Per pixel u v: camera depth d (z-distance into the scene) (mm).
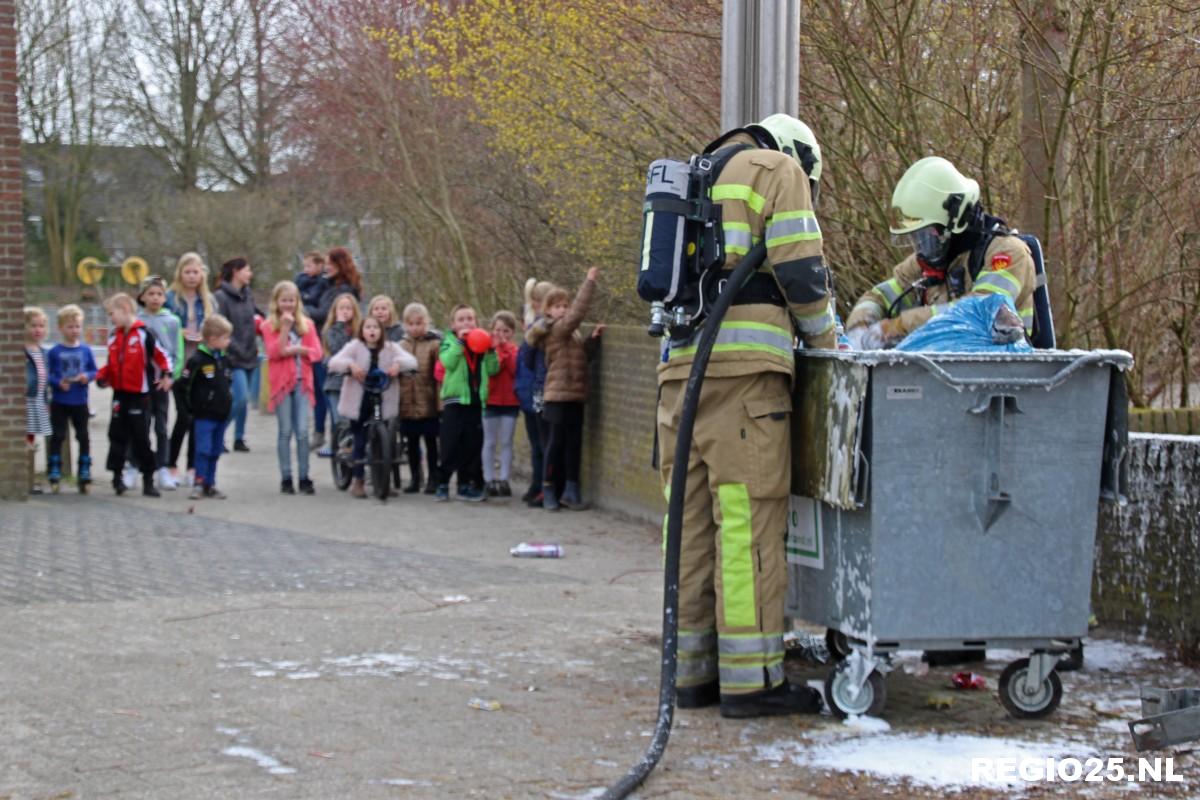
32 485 13789
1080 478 5668
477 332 13656
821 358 5766
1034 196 9383
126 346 13398
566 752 5434
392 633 7520
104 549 10219
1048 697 5895
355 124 23422
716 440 5766
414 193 21750
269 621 7758
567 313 12805
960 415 5559
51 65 39156
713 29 11367
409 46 17719
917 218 6418
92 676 6492
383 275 26250
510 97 14570
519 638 7457
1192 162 9688
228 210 34094
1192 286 10484
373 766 5215
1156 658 6938
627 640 7449
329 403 15930
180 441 14305
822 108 10422
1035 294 6637
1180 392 11000
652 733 5699
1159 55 8891
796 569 6070
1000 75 10195
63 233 42062
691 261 5762
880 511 5547
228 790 4930
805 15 9984
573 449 13164
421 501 13680
